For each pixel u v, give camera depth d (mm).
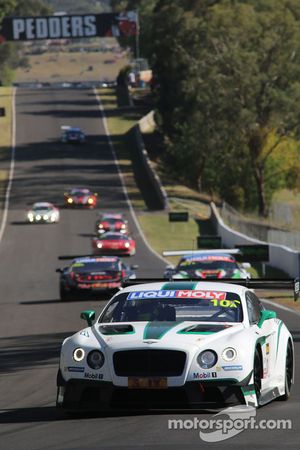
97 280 125812
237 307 45219
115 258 130750
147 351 41188
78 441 36875
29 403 49344
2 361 70812
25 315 113375
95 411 43312
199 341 41594
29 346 81188
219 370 40969
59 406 42625
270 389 44531
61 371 42531
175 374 40938
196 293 46375
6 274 186750
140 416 41750
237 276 117938
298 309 103688
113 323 44344
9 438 38312
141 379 40938
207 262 120562
